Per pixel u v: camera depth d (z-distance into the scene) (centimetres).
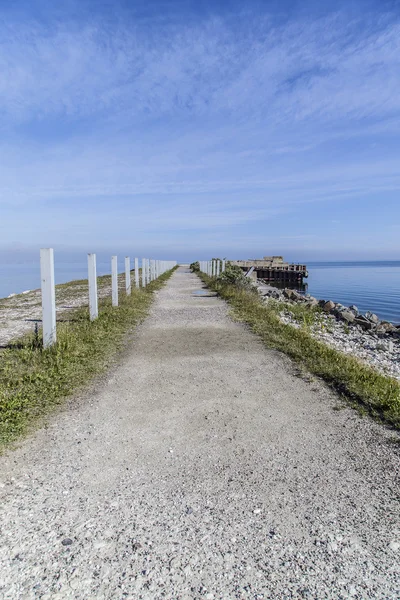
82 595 224
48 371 627
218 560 252
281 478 348
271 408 509
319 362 695
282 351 790
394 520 292
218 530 280
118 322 1077
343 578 238
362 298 3494
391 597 224
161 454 391
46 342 736
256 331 982
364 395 538
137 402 530
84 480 344
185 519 292
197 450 399
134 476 351
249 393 563
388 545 266
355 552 259
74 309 1409
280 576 239
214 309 1391
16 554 255
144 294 1798
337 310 1941
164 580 236
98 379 622
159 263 3459
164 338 921
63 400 533
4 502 311
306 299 2520
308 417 480
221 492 327
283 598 224
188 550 260
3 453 390
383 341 1303
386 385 574
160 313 1312
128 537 272
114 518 293
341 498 319
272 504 311
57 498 317
